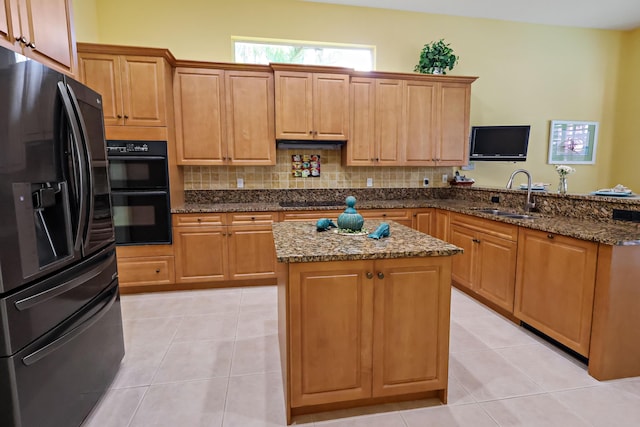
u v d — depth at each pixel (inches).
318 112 140.6
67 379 57.8
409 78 150.0
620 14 161.6
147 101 120.3
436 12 160.1
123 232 123.5
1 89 45.0
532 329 99.2
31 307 49.8
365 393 64.3
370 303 61.7
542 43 172.9
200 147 134.3
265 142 138.9
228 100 134.7
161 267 127.4
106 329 72.0
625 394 70.9
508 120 174.4
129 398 69.6
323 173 159.9
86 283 64.3
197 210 127.3
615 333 74.0
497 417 64.2
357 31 155.3
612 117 183.8
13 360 46.8
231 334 97.0
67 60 73.3
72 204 59.0
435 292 64.1
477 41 166.9
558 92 177.5
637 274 73.5
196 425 62.2
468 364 81.6
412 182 169.9
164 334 96.8
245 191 153.1
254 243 133.4
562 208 108.4
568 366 80.9
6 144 45.9
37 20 62.2
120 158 119.9
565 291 82.9
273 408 66.8
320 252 59.2
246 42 149.7
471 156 165.8
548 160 180.4
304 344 60.6
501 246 105.7
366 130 148.9
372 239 69.7
